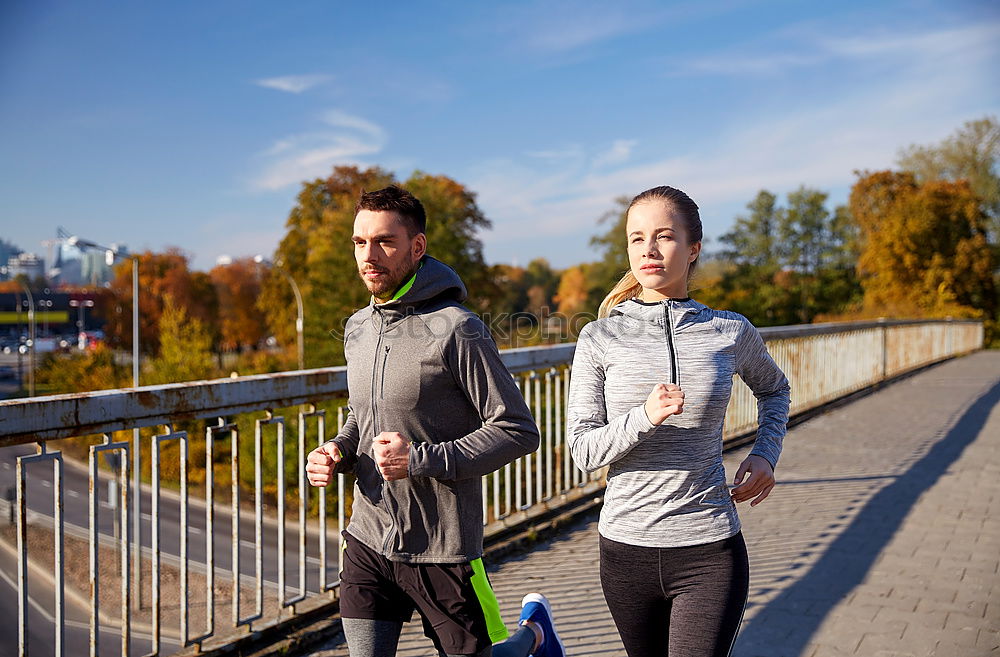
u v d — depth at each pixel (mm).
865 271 43094
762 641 3256
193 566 18641
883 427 9016
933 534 4781
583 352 2107
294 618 3312
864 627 3373
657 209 2014
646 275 2031
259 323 76188
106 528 24344
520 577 4172
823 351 10945
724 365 1958
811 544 4629
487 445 1905
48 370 48875
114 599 17656
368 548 2035
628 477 1953
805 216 64750
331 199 49188
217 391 3027
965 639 3229
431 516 1984
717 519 1903
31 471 30594
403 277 2029
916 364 17031
